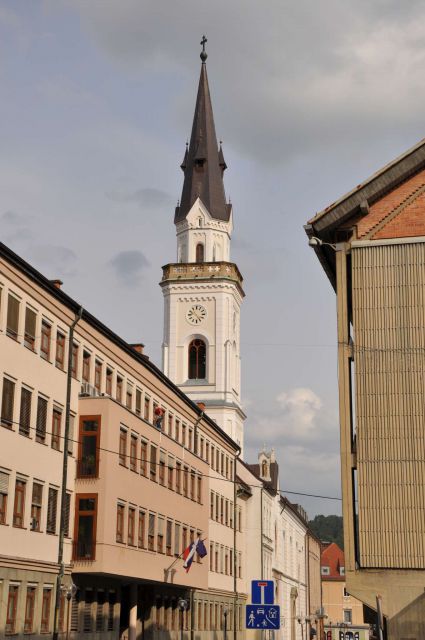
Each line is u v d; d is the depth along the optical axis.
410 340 34.59
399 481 33.44
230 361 112.50
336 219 35.88
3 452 40.75
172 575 60.19
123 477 51.12
